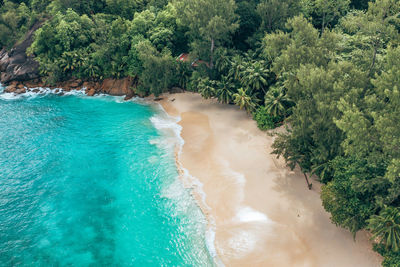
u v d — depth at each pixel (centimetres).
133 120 6091
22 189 4159
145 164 4600
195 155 4719
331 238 3044
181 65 6838
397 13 3966
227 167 4338
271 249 3019
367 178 2772
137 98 7200
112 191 4084
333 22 6788
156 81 6688
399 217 2470
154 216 3612
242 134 5131
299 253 2939
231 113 5928
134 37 7031
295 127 3569
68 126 5922
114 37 7331
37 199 3978
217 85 6175
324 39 4500
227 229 3322
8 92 7744
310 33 4622
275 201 3609
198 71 6400
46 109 6756
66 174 4466
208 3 5794
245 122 5509
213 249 3109
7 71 8156
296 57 4403
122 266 3016
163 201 3838
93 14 8931
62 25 7519
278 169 4134
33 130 5772
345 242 2986
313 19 7100
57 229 3509
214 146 4891
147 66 6488
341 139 3195
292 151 3675
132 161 4700
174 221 3519
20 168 4603
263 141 4828
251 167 4266
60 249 3241
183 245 3200
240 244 3120
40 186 4219
